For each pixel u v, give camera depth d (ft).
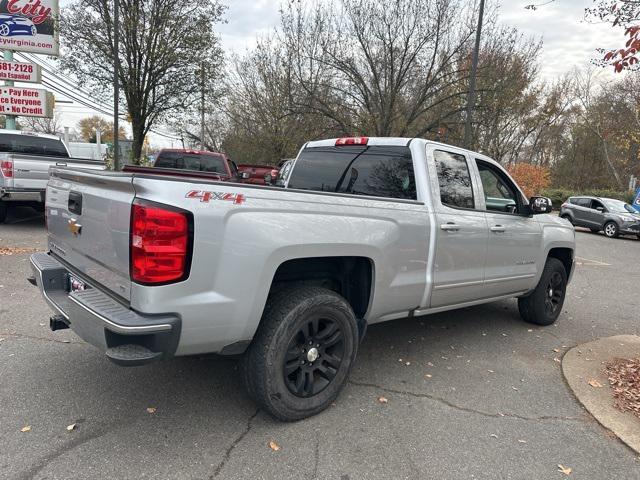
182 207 7.89
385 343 15.37
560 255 19.49
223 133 126.62
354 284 11.65
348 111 66.54
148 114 54.95
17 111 46.75
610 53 13.60
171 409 10.36
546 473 8.93
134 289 7.97
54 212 11.48
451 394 11.94
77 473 8.07
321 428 9.96
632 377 13.28
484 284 14.67
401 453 9.26
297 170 16.06
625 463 9.42
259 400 9.66
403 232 11.65
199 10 52.16
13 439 8.93
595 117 115.14
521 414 11.14
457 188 13.85
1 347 13.07
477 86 62.03
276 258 9.07
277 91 78.38
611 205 67.77
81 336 8.68
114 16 47.96
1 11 46.11
